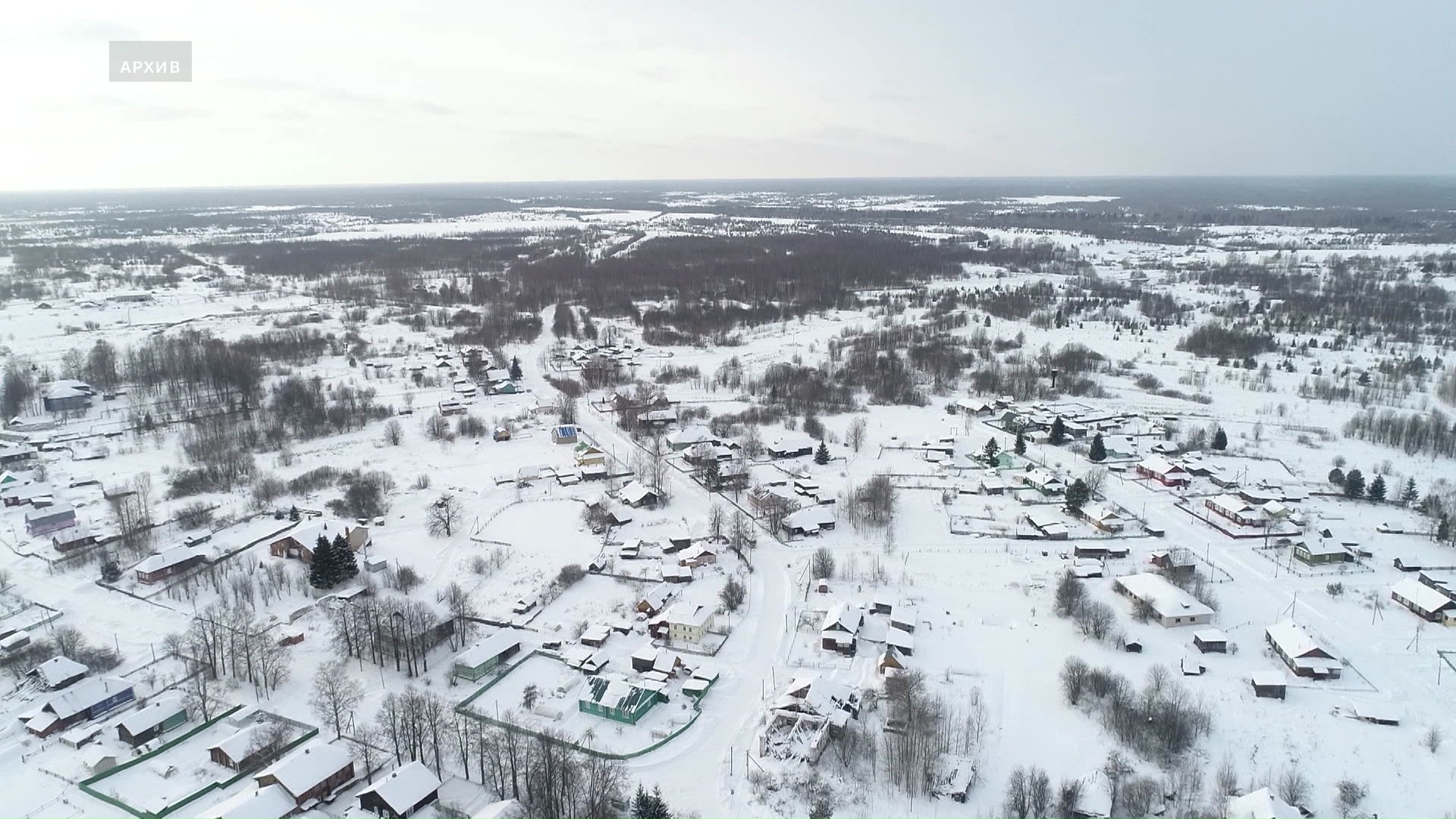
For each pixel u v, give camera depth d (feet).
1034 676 314.55
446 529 431.84
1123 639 332.80
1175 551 406.00
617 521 444.55
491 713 289.74
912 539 429.79
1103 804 244.22
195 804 246.27
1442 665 318.86
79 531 409.28
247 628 326.24
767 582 386.73
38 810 242.99
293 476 504.84
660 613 347.56
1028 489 490.08
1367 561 403.34
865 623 346.95
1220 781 256.32
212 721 283.59
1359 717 287.28
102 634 335.26
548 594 372.79
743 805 247.50
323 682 300.20
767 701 298.76
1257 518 439.22
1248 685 306.55
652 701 295.28
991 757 270.87
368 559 399.85
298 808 240.32
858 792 253.44
